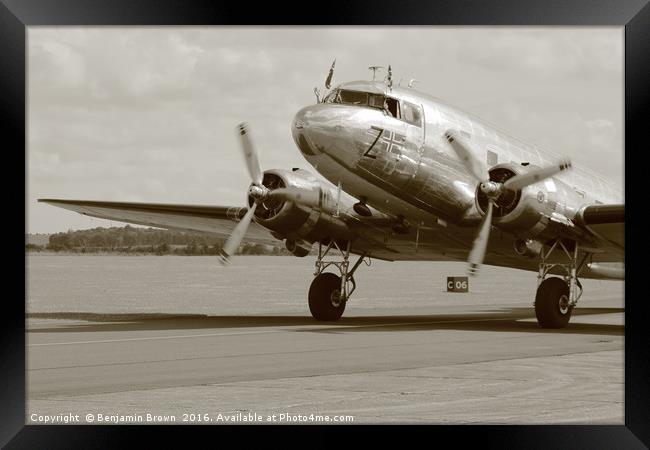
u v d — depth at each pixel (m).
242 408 15.84
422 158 33.03
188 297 69.00
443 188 33.78
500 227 32.78
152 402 16.41
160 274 137.75
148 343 27.42
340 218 36.31
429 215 34.56
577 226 33.78
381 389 17.95
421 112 33.22
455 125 34.16
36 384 18.41
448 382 18.97
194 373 20.22
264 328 34.06
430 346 26.78
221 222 39.62
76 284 96.62
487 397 17.03
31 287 87.88
